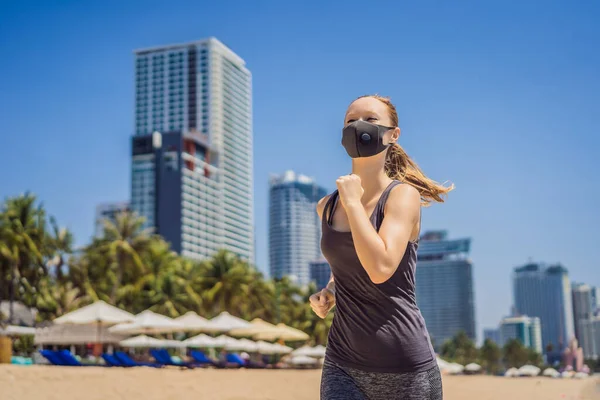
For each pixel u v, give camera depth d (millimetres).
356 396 2670
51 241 47125
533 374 72062
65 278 53062
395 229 2541
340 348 2732
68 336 34312
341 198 2512
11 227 44125
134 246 55781
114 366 26141
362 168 2752
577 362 52344
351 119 2770
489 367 145625
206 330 35625
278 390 15703
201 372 20547
